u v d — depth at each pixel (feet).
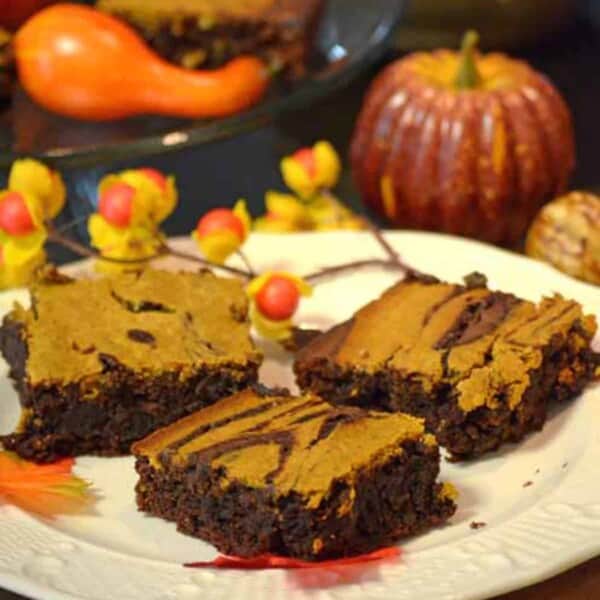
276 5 2.07
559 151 1.92
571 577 1.38
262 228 1.86
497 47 2.42
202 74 1.97
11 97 1.98
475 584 1.29
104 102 1.92
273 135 2.25
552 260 1.79
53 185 1.66
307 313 1.69
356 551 1.35
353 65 1.97
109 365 1.49
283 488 1.32
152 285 1.60
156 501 1.41
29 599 1.38
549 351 1.50
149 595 1.30
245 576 1.33
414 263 1.73
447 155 1.90
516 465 1.47
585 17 2.59
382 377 1.49
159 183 1.68
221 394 1.51
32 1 1.98
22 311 1.57
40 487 1.45
